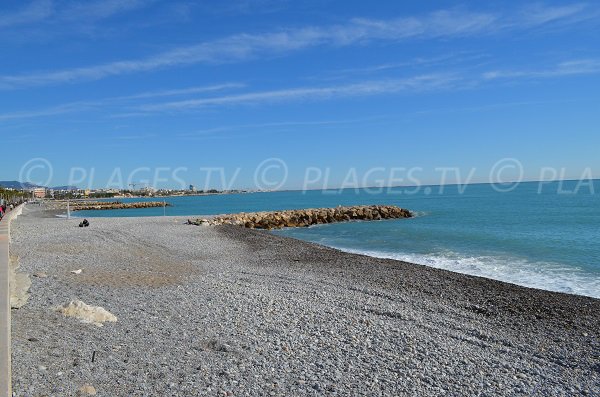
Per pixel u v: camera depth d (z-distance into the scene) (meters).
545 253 23.88
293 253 23.38
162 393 6.06
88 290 12.72
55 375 6.11
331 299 12.79
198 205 119.38
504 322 11.26
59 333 7.95
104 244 25.39
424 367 7.77
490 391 6.98
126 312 10.33
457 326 10.66
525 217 46.56
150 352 7.60
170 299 12.00
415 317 11.22
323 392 6.53
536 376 7.75
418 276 16.91
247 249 25.02
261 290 13.79
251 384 6.62
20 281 11.97
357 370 7.44
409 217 55.22
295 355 7.96
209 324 9.62
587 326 10.95
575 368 8.24
